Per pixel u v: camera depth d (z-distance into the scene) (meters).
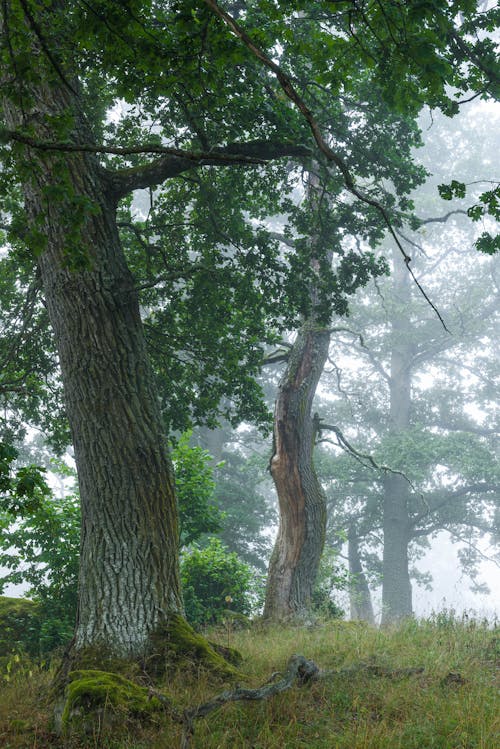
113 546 9.22
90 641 8.81
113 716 6.80
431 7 6.33
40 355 16.34
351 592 28.55
